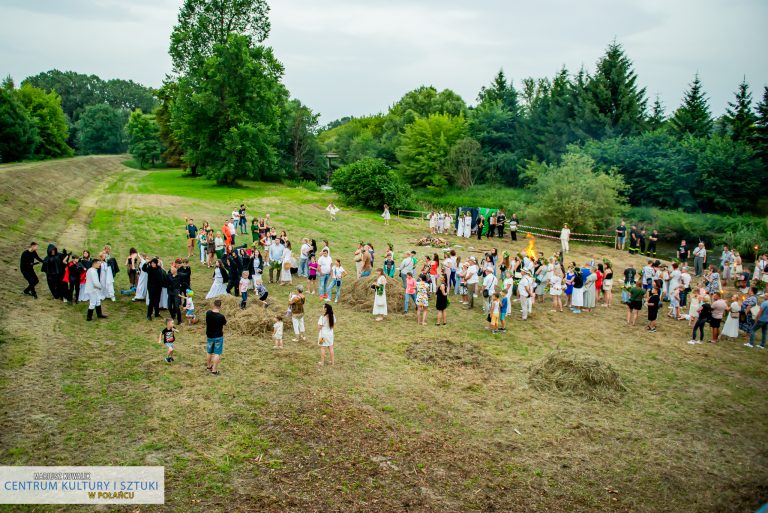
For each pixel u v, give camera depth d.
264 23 55.03
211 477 8.46
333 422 10.47
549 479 9.12
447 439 10.20
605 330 17.53
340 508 8.00
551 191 36.59
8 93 64.31
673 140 45.59
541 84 71.69
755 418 11.63
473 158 56.22
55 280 16.05
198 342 14.23
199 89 51.00
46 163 55.28
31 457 8.48
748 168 41.97
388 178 42.28
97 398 10.60
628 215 42.16
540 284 20.83
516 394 12.28
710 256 34.56
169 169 83.75
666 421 11.37
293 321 14.81
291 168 62.84
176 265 15.99
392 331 16.39
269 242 23.19
